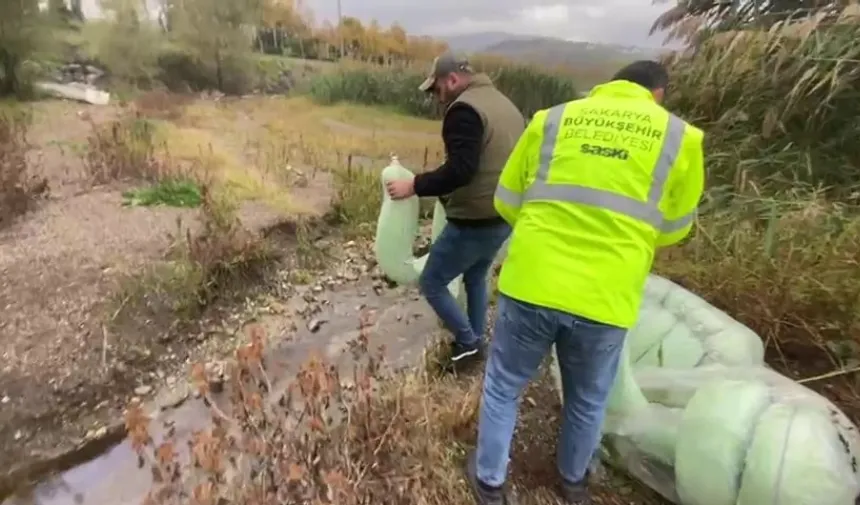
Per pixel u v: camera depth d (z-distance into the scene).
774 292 3.13
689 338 2.84
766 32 4.21
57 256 3.91
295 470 2.05
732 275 3.30
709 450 2.12
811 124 4.13
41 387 3.18
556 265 2.06
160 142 4.66
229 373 3.29
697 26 4.51
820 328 3.03
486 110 2.70
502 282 2.18
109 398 3.21
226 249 4.00
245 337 3.65
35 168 4.49
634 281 2.07
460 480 2.53
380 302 4.02
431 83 2.84
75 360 3.34
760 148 4.24
